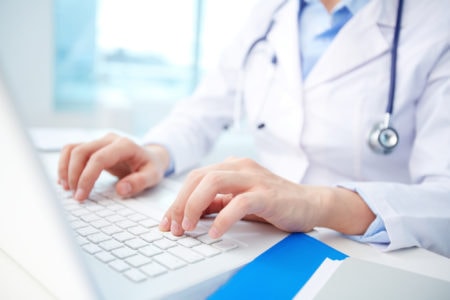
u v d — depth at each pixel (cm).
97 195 59
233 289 35
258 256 41
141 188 61
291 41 88
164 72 208
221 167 55
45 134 102
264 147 93
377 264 41
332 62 81
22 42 158
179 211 46
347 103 79
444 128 68
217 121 104
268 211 47
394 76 76
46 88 167
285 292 35
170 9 202
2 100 33
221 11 199
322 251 44
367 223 52
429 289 37
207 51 208
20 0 155
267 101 90
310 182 84
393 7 80
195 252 41
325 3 89
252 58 96
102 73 187
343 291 36
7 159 33
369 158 79
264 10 96
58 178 64
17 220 34
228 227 45
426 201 55
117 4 187
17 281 33
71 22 173
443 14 76
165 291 33
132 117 186
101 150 62
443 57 74
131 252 40
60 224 32
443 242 54
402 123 77
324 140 80
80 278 30
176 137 89
